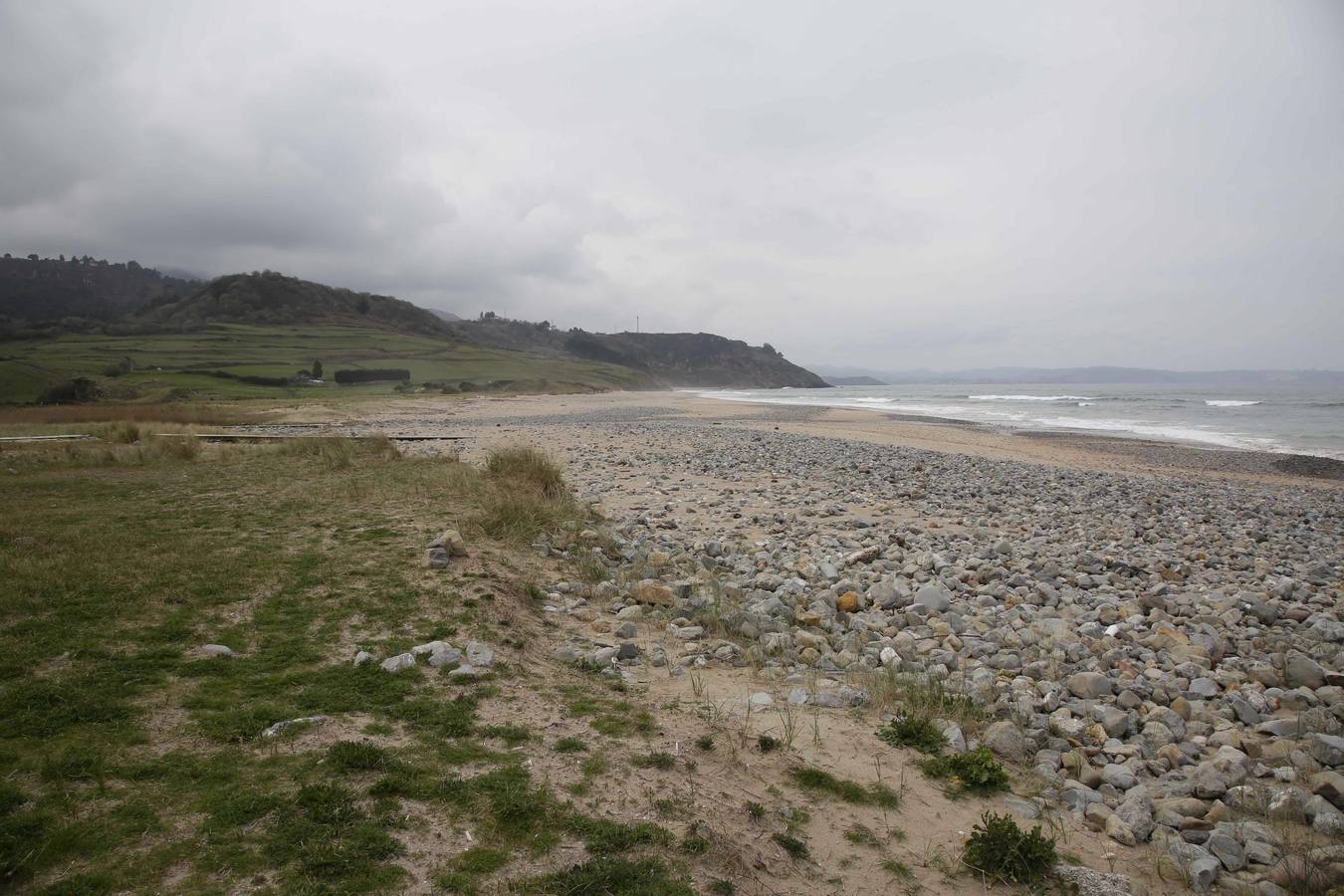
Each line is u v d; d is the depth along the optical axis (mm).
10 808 3375
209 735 4238
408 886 3174
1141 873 4039
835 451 26484
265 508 11117
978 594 9625
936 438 34938
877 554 11148
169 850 3213
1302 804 4746
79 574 6922
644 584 8367
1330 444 35438
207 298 195375
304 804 3631
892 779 4742
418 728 4598
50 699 4461
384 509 11242
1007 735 5441
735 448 27000
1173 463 27859
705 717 5285
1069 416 55625
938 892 3658
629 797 4043
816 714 5617
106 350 121812
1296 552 13375
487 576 7840
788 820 4113
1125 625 8516
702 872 3496
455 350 168500
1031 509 16391
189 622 6008
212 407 52250
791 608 8461
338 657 5578
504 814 3738
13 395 71438
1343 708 6340
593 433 34344
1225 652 7895
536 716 4961
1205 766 5133
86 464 16797
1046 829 4379
